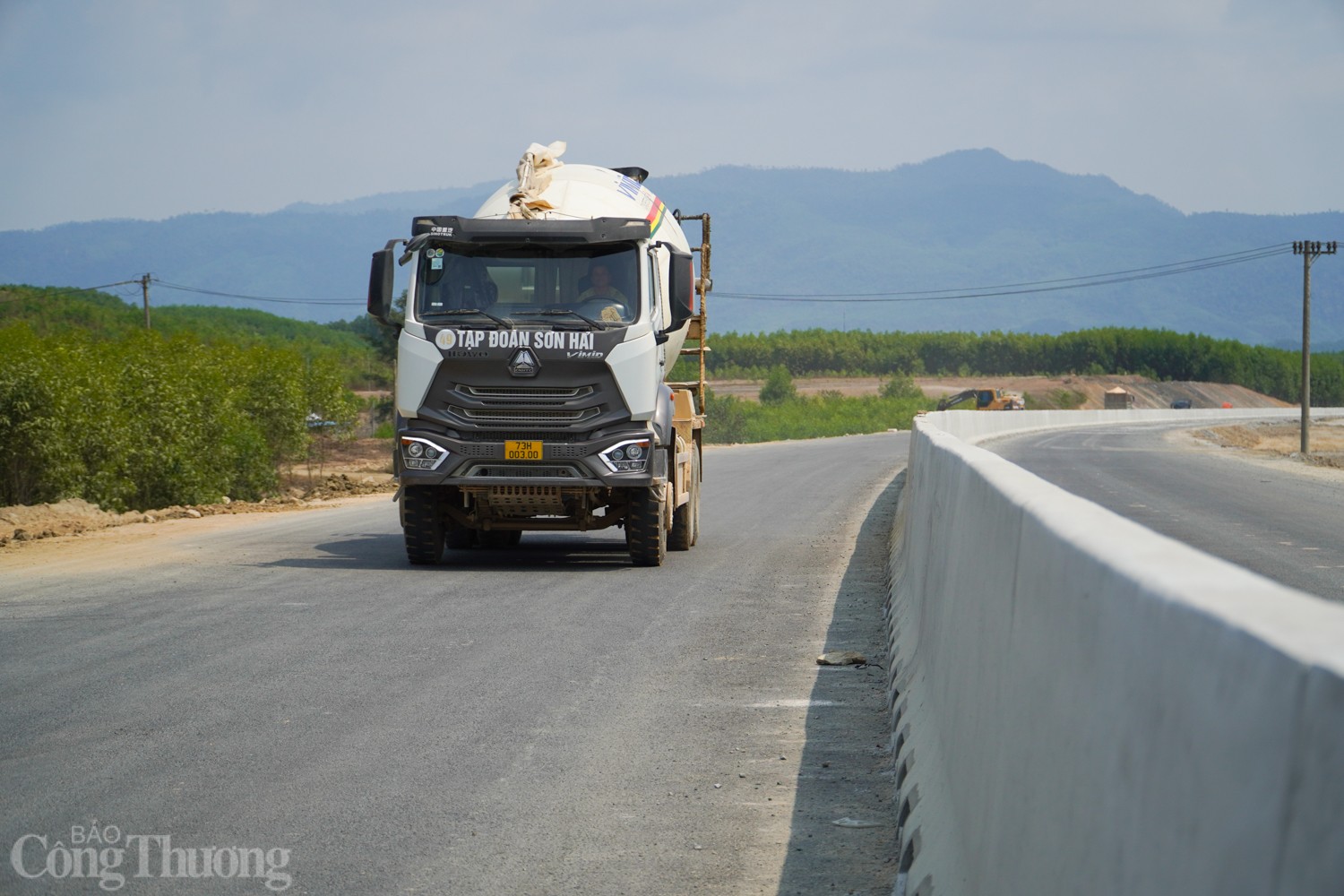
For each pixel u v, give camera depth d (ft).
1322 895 6.26
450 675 38.06
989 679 18.22
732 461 186.29
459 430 60.44
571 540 80.33
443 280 61.46
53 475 115.85
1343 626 7.20
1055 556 13.44
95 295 557.33
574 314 60.44
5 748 29.78
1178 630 8.62
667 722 32.76
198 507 108.17
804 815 25.31
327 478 179.22
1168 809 8.62
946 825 20.10
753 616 49.14
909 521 53.42
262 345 195.31
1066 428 403.95
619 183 71.46
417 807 25.68
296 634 44.50
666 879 21.88
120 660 39.86
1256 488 133.28
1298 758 6.55
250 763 28.63
